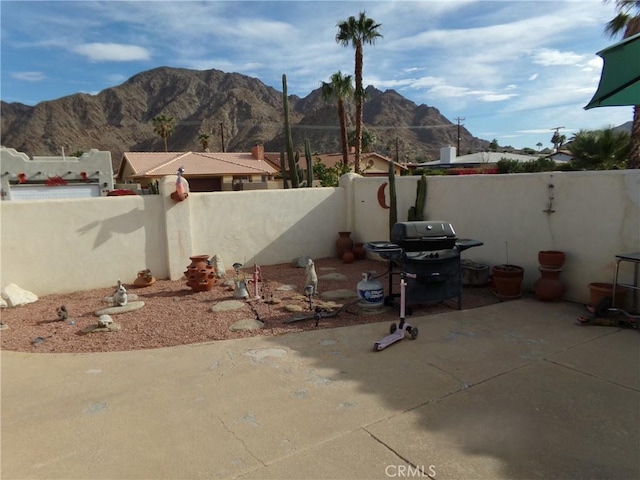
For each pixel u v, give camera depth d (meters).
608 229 6.09
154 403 3.71
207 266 7.75
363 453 2.95
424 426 3.26
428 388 3.88
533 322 5.64
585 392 3.74
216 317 6.14
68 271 7.90
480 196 8.05
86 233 8.02
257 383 4.05
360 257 10.77
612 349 4.68
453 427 3.24
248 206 9.83
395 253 6.02
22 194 22.42
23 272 7.51
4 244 7.34
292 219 10.48
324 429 3.25
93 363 4.63
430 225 5.97
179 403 3.70
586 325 5.47
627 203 5.86
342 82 23.09
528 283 7.28
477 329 5.42
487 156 36.38
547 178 6.87
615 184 5.98
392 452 2.96
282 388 3.94
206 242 9.35
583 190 6.38
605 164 19.03
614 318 5.49
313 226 10.84
